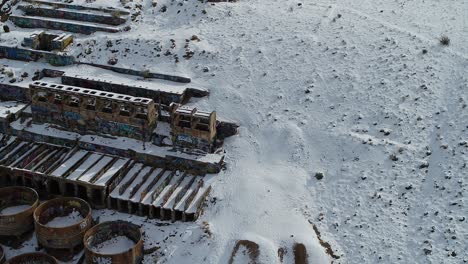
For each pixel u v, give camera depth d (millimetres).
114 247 24812
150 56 33031
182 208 25703
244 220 25281
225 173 27828
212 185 27250
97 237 25000
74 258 24922
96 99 28516
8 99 31734
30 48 33594
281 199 26234
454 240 23656
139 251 24047
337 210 25812
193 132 28031
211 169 27812
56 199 25859
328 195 26500
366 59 31859
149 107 28125
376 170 26875
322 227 25281
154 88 30766
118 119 28766
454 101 29000
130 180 27219
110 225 25141
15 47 33531
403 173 26500
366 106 29547
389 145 27578
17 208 26625
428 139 27656
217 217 25797
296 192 26641
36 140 29766
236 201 26234
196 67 32406
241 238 24266
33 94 29281
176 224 25750
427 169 26484
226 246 24344
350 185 26625
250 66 32125
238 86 31281
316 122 29391
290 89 30906
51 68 32875
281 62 32188
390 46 32500
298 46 32969
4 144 29672
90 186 26344
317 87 30781
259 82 31359
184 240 24984
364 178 26641
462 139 27172
